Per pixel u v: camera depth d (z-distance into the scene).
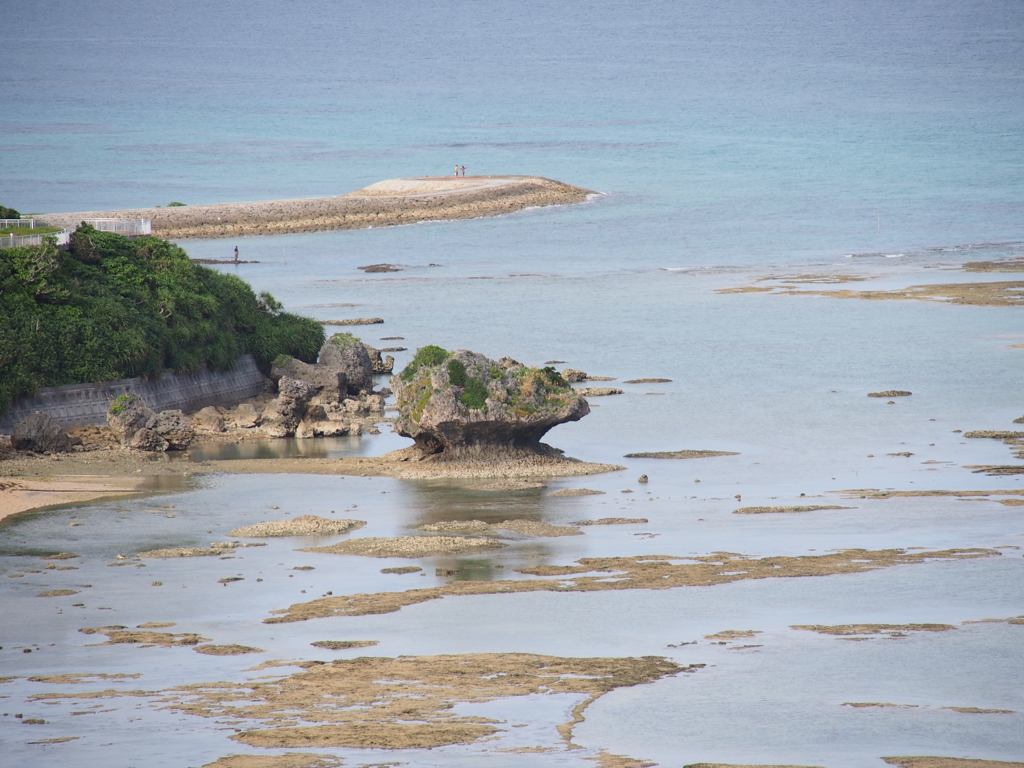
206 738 127.25
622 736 128.88
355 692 141.25
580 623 167.25
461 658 153.25
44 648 157.50
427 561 198.88
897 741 127.94
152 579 188.38
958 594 179.88
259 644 159.12
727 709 136.50
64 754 123.12
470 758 122.50
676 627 165.62
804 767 121.25
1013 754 124.75
